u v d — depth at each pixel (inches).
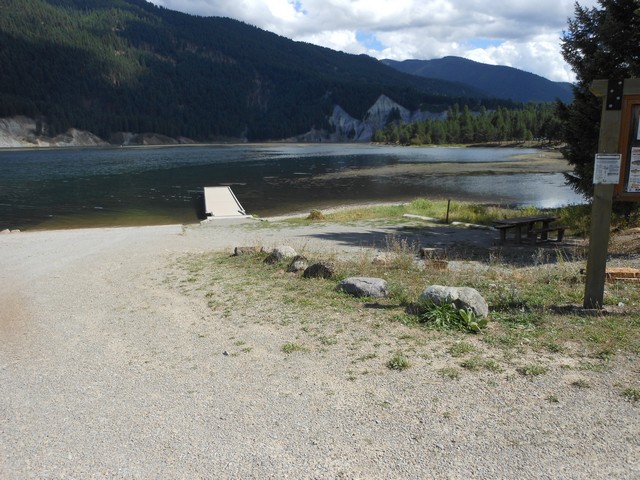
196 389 191.2
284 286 340.8
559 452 134.3
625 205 535.5
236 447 148.2
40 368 227.1
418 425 152.4
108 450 151.3
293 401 174.4
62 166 2704.2
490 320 237.5
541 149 4286.4
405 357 201.8
